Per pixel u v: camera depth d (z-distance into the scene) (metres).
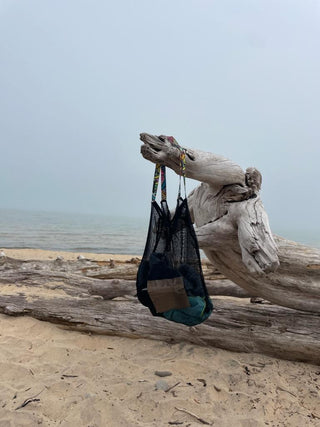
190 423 2.92
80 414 3.02
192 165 3.41
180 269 3.35
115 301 5.24
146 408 3.12
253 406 3.17
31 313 5.20
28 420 2.92
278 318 4.36
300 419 2.98
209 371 3.81
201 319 3.39
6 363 3.88
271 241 3.19
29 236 24.72
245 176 3.77
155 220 3.37
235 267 4.18
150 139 3.16
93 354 4.23
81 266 7.80
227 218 3.71
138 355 4.23
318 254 4.19
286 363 4.02
